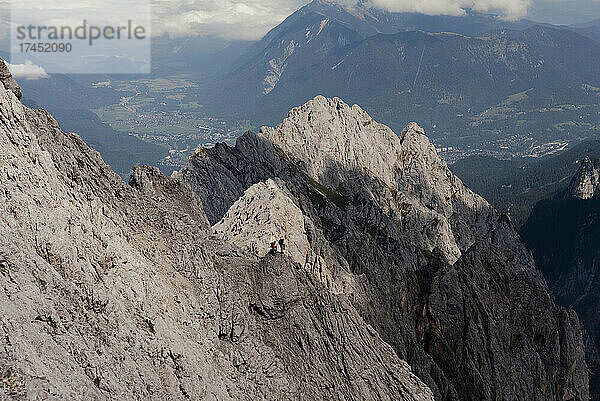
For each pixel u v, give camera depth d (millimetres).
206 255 46031
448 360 94938
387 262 112125
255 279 49656
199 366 33812
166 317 34562
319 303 53125
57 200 30469
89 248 30531
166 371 30734
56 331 24594
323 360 49031
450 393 85750
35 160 31156
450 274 102500
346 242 108938
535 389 94812
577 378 104125
